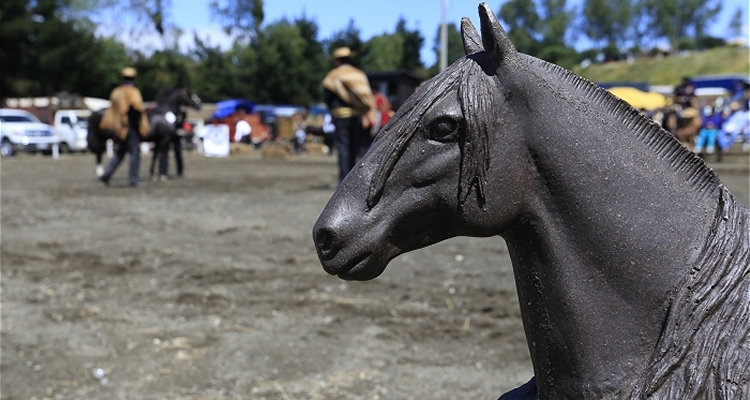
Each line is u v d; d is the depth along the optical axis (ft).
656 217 4.10
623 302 4.11
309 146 93.40
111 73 155.84
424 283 18.17
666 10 261.24
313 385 12.36
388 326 15.21
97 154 47.24
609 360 4.12
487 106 4.07
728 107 75.41
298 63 175.32
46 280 18.89
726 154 69.41
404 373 12.82
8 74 131.75
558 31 161.27
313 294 17.43
